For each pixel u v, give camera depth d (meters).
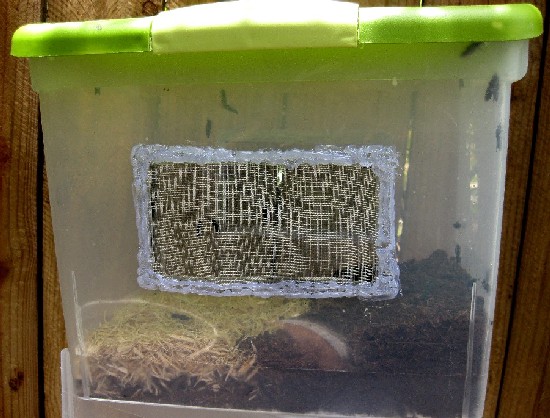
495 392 0.57
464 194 0.43
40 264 0.60
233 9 0.42
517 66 0.41
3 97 0.58
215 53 0.43
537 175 0.54
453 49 0.41
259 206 0.45
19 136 0.59
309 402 0.46
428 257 0.44
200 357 0.47
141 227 0.46
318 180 0.44
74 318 0.48
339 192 0.44
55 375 0.61
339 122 0.43
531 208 0.55
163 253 0.47
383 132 0.43
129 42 0.42
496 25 0.40
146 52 0.43
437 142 0.43
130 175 0.46
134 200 0.46
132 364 0.48
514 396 0.57
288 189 0.45
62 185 0.47
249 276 0.46
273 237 0.45
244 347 0.47
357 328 0.45
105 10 0.57
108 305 0.47
